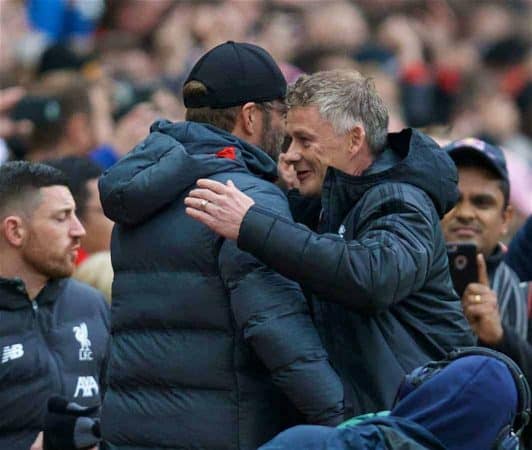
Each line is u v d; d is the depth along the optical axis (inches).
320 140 676.1
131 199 675.4
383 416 598.9
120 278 694.5
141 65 1625.2
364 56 1717.5
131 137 1184.2
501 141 1648.6
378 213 663.1
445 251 684.7
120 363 690.2
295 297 663.1
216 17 1790.1
